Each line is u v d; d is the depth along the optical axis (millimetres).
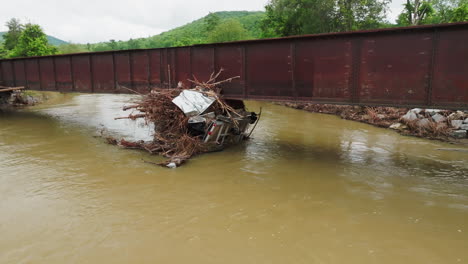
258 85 12680
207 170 10383
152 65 16156
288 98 11969
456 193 8562
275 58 12141
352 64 10523
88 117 21906
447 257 5695
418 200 8125
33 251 5707
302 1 38781
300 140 15109
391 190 8797
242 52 12906
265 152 12766
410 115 17656
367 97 10383
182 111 11875
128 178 9531
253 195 8391
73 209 7414
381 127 18609
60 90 21812
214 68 13766
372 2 36844
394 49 9758
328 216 7250
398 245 6078
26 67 24000
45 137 15383
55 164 10898
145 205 7688
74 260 5453
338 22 37531
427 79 9344
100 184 9023
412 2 42844
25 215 7090
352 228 6723
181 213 7301
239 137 14438
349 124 19766
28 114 23422
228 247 5941
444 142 14523
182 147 11781
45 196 8148
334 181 9477
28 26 48438
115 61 18000
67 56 20703
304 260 5570
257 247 5957
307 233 6500
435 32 9039
